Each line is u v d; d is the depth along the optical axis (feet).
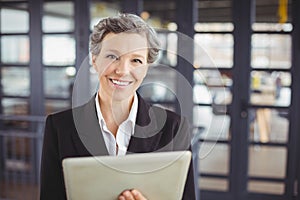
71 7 13.35
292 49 12.26
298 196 12.68
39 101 14.23
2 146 14.87
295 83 12.38
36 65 14.02
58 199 3.45
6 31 14.23
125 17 3.09
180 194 3.17
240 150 13.05
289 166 12.79
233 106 12.89
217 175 13.37
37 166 14.21
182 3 12.60
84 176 2.96
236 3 12.39
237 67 12.67
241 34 12.50
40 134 13.15
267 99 12.73
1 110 14.78
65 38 13.58
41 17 13.69
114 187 3.01
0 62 14.48
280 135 12.85
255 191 13.15
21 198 13.33
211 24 12.64
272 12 12.32
